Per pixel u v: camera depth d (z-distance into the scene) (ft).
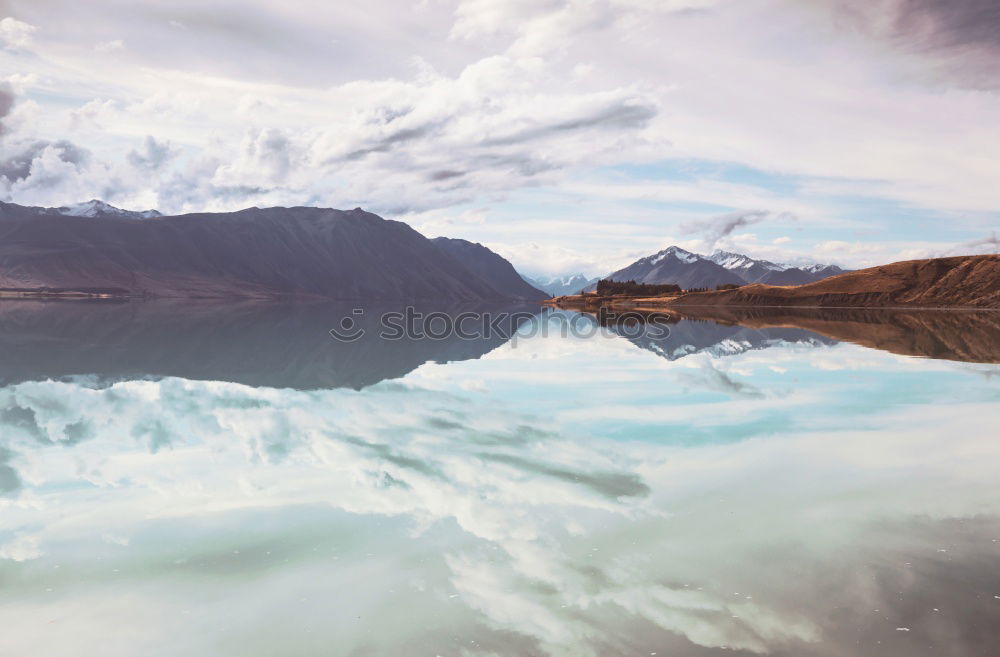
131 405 50.98
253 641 17.21
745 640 16.99
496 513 26.40
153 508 26.91
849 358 88.38
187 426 42.88
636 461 34.22
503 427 42.73
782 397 54.95
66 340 121.60
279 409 49.37
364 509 26.71
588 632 17.46
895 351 99.50
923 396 55.16
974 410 48.60
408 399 54.39
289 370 75.77
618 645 16.81
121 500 27.96
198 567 21.44
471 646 16.88
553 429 42.11
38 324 173.37
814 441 38.65
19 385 62.03
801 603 18.90
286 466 33.19
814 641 16.90
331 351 102.37
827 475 31.60
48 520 25.57
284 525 25.00
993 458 34.73
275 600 19.31
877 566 21.21
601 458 34.76
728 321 232.94
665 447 37.27
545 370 75.56
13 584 20.18
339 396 55.77
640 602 19.03
